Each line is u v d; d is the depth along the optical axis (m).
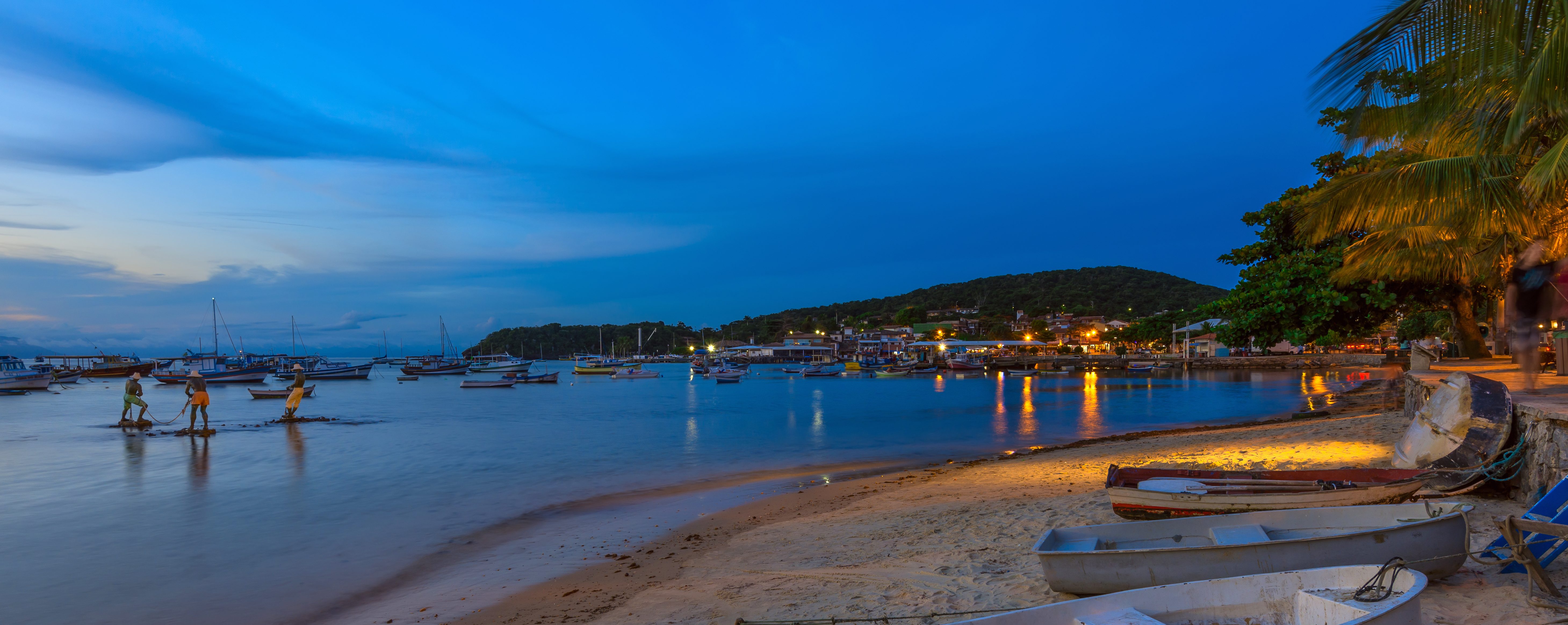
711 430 33.12
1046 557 6.58
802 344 192.38
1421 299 21.92
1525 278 9.84
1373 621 4.39
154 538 12.96
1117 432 30.05
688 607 8.48
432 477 19.77
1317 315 20.14
